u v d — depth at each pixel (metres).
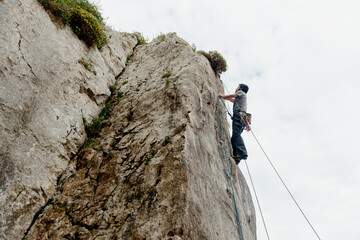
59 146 5.04
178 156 4.34
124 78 7.89
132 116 6.13
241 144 6.65
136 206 3.94
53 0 6.30
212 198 4.60
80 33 6.85
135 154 4.91
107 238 3.65
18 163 4.20
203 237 3.65
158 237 3.42
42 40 5.50
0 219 3.65
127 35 9.94
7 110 4.34
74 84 5.98
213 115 6.81
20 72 4.77
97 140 5.74
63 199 4.46
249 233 5.57
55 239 3.86
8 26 4.81
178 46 8.55
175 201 3.77
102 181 4.68
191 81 6.40
